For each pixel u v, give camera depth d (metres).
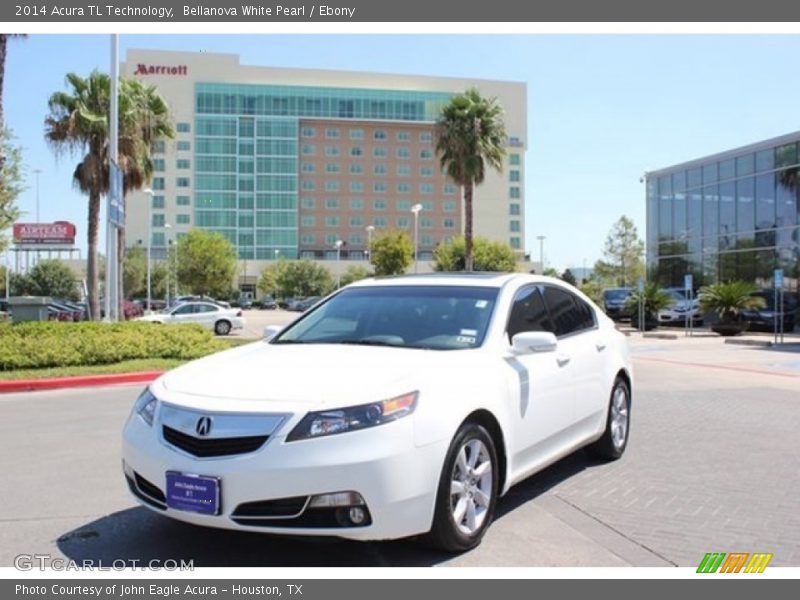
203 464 3.69
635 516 4.99
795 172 30.16
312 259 109.88
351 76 117.94
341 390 3.83
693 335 27.80
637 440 7.60
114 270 17.92
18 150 14.80
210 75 113.69
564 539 4.52
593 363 6.14
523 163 124.88
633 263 63.88
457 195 121.25
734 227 33.75
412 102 119.75
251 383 4.01
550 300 5.96
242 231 113.94
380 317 5.25
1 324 14.30
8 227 14.91
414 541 4.28
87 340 13.60
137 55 111.88
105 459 6.62
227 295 100.44
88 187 26.81
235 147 114.00
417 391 3.97
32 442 7.40
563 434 5.56
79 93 26.55
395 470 3.71
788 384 12.62
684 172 37.12
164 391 4.15
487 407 4.38
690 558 4.23
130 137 26.84
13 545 4.39
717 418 8.99
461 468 4.19
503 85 124.38
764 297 30.16
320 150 116.94
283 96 115.44
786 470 6.31
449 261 71.75
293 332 5.43
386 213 118.94
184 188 112.69
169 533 4.57
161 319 29.84
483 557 4.20
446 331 4.95
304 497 3.60
